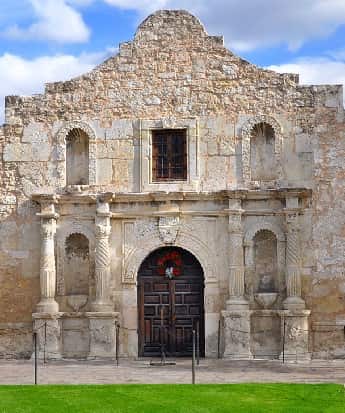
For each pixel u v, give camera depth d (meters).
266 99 37.00
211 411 22.20
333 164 36.38
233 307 35.81
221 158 36.91
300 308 35.44
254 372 30.91
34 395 24.53
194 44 37.53
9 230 37.44
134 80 37.56
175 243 36.78
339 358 35.59
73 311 36.84
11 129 37.81
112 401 23.52
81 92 37.69
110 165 37.22
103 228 36.56
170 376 29.72
